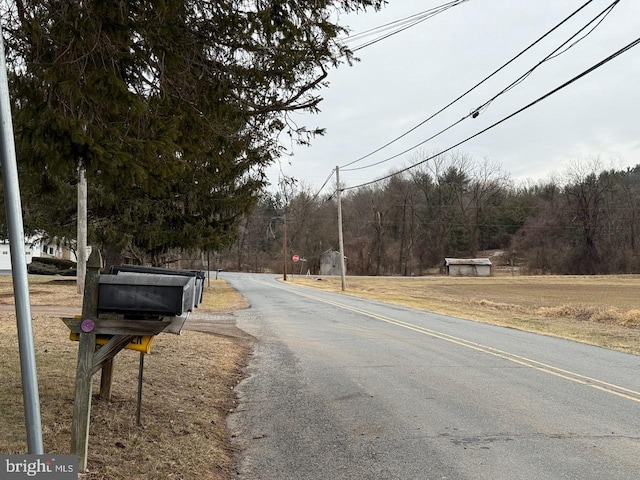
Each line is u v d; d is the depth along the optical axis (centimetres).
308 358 1037
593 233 7888
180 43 503
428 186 8700
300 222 8531
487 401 707
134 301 396
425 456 501
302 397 729
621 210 7838
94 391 604
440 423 608
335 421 616
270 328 1494
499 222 8731
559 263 8025
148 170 489
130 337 410
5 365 693
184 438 514
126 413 552
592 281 6438
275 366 955
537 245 8262
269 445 533
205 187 803
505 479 447
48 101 427
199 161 666
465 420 620
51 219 2355
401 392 755
